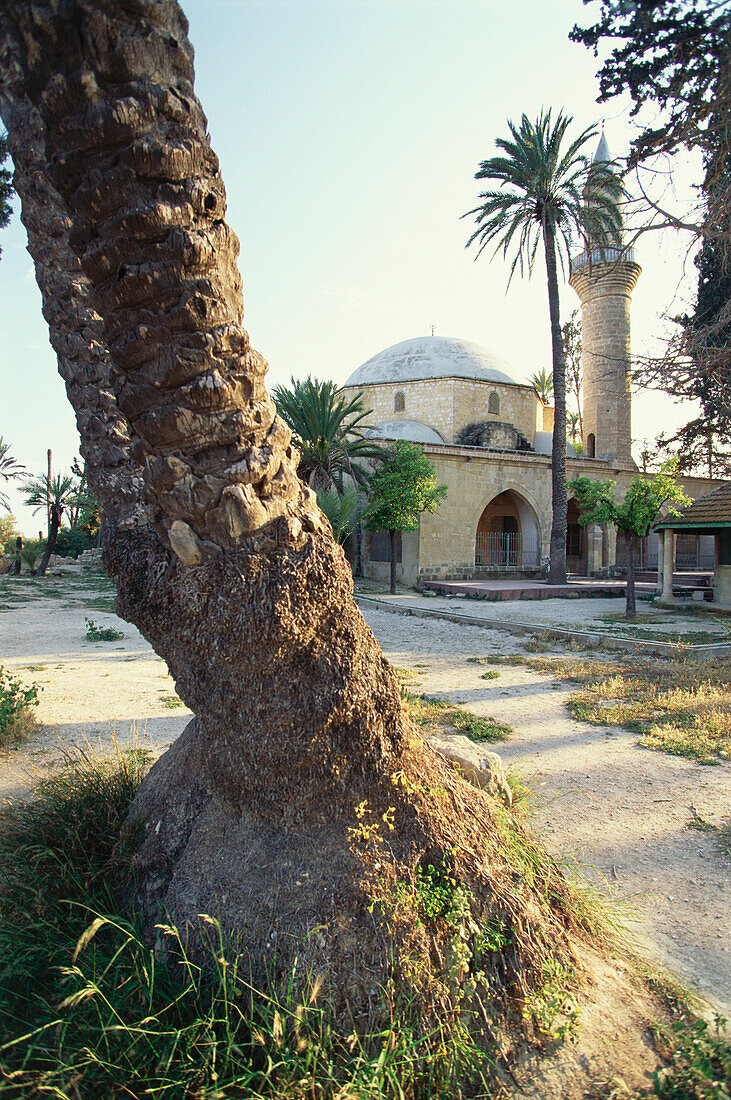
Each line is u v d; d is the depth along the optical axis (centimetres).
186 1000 249
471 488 2558
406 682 928
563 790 550
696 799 536
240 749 270
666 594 1912
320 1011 228
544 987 264
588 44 448
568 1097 230
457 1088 223
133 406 225
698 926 363
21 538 3547
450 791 313
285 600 249
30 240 342
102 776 406
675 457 1524
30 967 256
